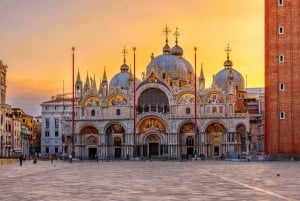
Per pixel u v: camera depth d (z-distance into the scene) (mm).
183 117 175000
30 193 39750
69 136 184875
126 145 177250
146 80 183375
